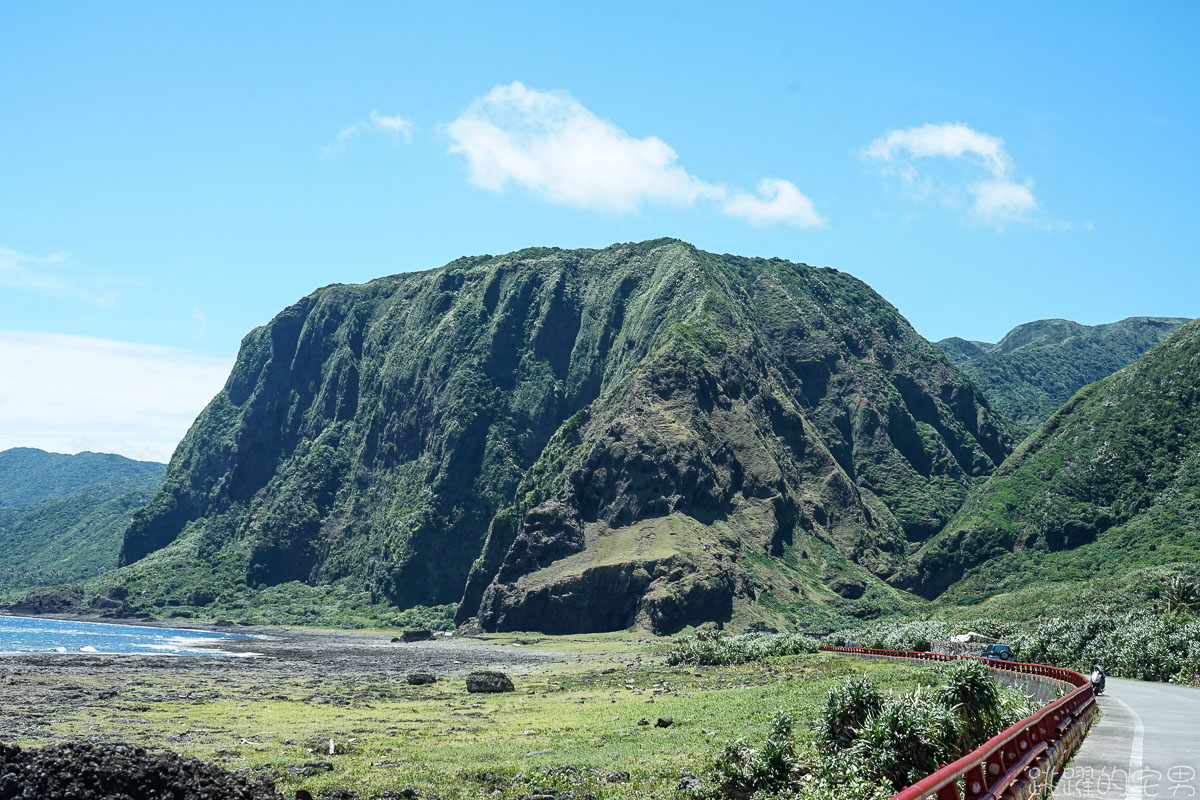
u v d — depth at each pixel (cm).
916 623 12562
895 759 2155
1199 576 11694
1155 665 6381
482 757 3772
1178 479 17975
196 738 4478
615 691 6888
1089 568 17112
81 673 8488
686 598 17550
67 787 2088
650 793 2836
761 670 7306
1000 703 2684
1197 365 19488
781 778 2480
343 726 5009
